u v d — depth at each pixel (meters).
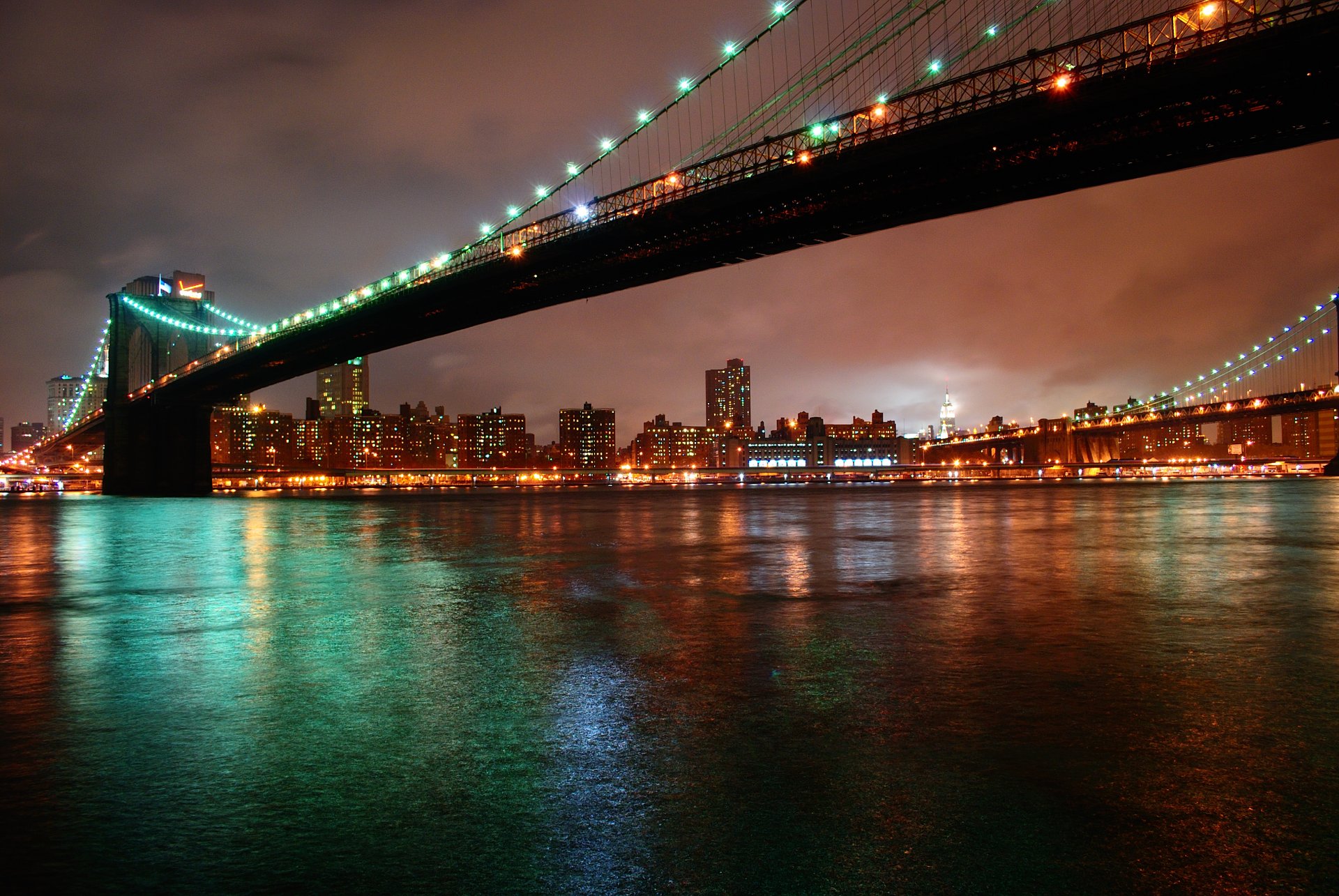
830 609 10.67
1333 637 8.45
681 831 3.99
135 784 4.64
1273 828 3.97
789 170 48.62
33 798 4.44
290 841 3.94
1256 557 17.23
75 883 3.54
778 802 4.31
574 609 10.93
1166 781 4.52
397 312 80.19
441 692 6.59
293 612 10.90
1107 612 10.16
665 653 8.00
